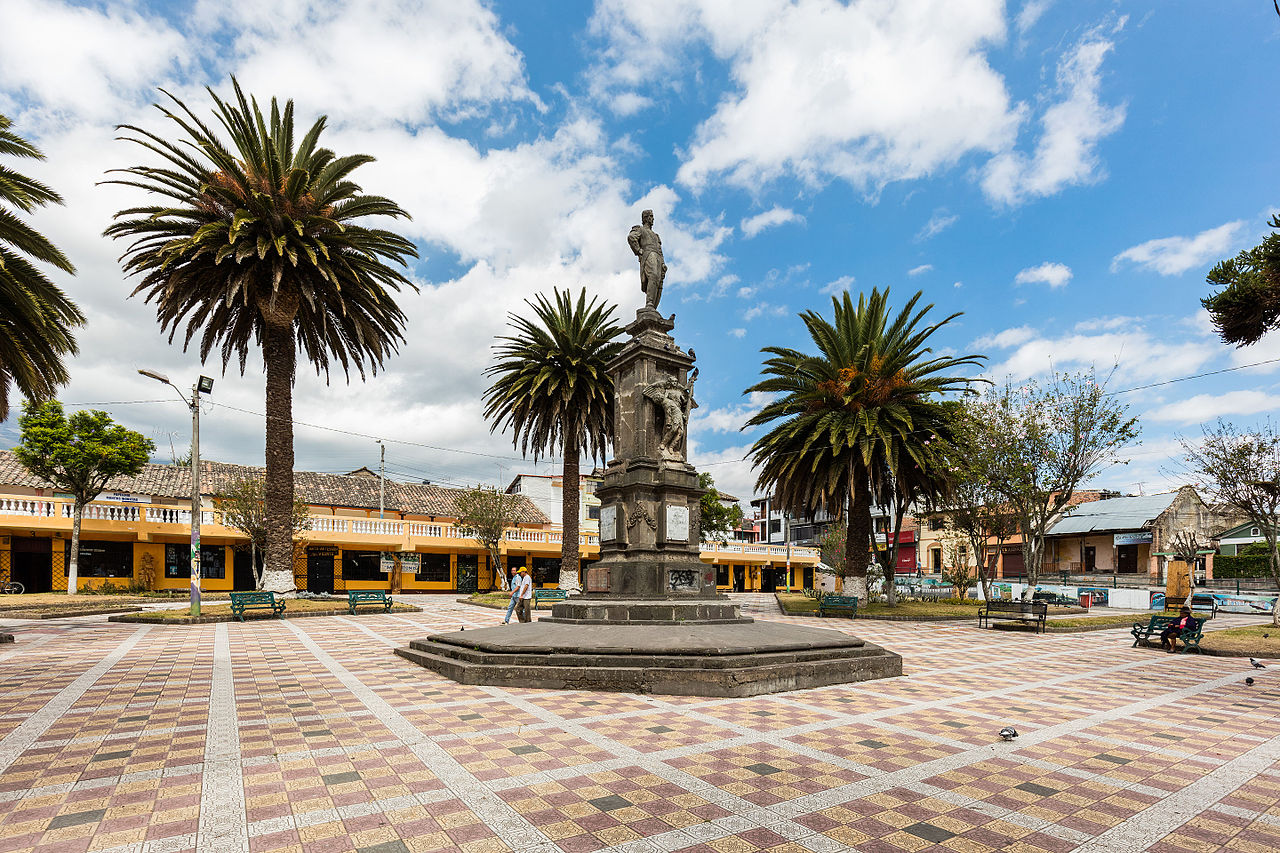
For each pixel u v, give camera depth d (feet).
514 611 80.94
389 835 14.79
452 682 32.89
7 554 94.73
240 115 71.92
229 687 31.37
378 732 23.12
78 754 20.34
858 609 85.97
